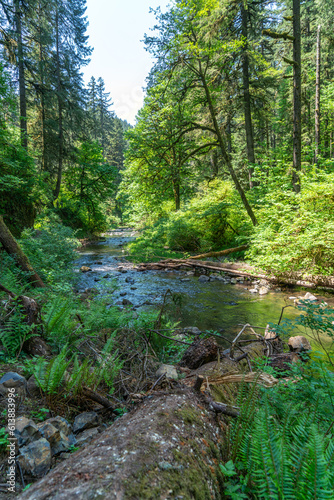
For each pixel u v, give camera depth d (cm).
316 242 775
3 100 1157
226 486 142
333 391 223
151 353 369
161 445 135
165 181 1584
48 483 108
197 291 902
